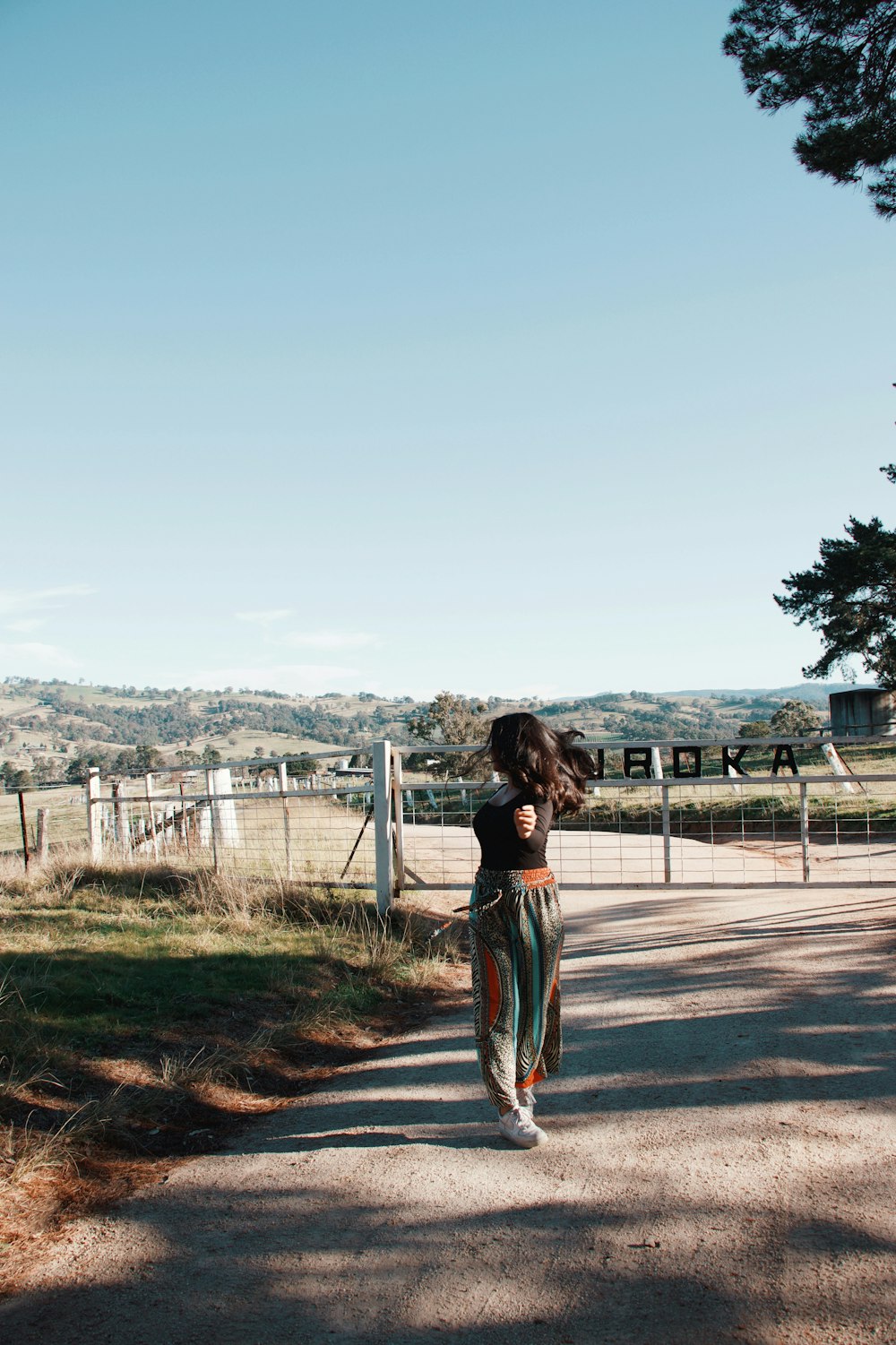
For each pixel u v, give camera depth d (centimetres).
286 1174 402
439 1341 279
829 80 1385
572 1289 301
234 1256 335
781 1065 486
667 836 951
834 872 1167
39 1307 308
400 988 731
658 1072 494
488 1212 355
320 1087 522
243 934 850
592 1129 428
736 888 1012
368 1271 321
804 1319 277
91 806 1230
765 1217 336
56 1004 596
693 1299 291
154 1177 406
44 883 1100
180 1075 507
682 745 944
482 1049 425
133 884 1077
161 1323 296
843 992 608
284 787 1316
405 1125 450
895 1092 439
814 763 2372
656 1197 357
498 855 439
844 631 3372
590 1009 627
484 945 432
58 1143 418
